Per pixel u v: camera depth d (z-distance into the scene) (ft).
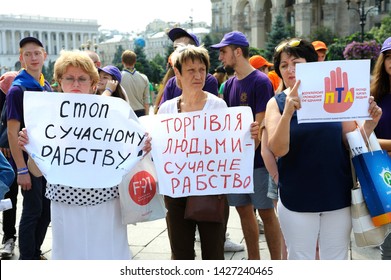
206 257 12.00
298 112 10.19
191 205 11.58
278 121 10.89
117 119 10.92
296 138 10.50
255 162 14.58
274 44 148.05
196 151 11.74
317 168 10.43
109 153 10.81
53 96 10.68
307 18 182.09
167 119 11.80
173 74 16.78
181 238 12.24
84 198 10.58
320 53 20.57
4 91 19.10
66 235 10.66
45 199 16.10
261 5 207.00
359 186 10.81
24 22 346.74
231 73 22.89
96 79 11.22
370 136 10.66
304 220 10.61
